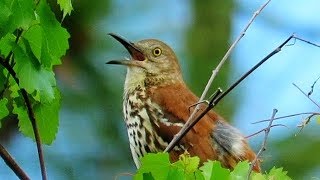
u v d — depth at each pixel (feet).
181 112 36.22
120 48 50.60
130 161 48.80
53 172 47.83
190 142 34.86
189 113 34.60
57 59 26.81
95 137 48.65
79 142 48.47
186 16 54.24
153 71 39.01
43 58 26.00
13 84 27.76
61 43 26.27
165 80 38.99
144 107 36.70
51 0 48.08
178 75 39.60
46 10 26.09
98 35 50.57
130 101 37.35
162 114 36.32
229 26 54.90
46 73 26.21
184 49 53.57
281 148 44.88
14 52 25.72
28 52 25.98
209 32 54.24
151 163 24.17
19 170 25.81
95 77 49.60
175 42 53.31
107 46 50.39
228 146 34.94
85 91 49.26
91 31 50.47
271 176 25.72
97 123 48.83
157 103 36.60
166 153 24.20
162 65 39.27
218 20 54.70
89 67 49.85
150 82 38.78
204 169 24.64
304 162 44.73
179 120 36.09
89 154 48.39
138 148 36.91
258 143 45.19
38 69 26.04
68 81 49.29
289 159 44.86
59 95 28.27
